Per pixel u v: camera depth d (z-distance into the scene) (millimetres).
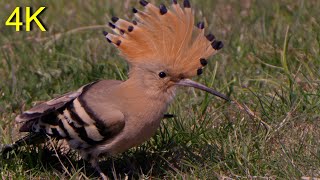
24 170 13320
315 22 18016
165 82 12445
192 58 12445
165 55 12430
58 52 17766
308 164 13039
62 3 20766
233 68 16938
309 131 14156
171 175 13078
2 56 17828
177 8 12453
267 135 14008
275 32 17969
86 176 13070
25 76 16859
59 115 12555
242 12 20094
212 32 18500
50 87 16422
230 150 13414
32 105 15836
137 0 20234
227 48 17578
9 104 15859
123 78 16047
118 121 12234
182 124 14305
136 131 12445
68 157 13562
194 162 13398
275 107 14852
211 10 20031
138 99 12391
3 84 16500
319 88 15078
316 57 16484
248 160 13258
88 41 18438
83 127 12367
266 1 19953
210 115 14891
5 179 13008
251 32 18391
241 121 14516
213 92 12695
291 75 15859
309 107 14648
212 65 16781
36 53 17922
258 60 17062
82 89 12805
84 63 17266
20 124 15055
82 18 20031
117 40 12555
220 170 13273
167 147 13789
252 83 16266
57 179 12969
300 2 19688
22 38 18781
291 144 13766
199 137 14016
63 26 19625
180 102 15273
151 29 12453
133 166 13430
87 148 12695
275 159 13219
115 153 12812
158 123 12656
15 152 13516
